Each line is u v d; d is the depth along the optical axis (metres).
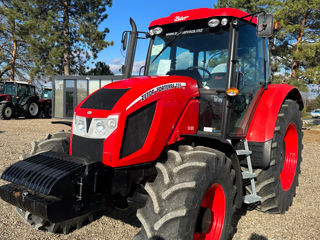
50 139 3.18
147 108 2.58
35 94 19.00
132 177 2.60
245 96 3.47
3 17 24.09
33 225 2.92
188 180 2.27
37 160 2.59
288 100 4.15
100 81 18.19
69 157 2.53
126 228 3.27
